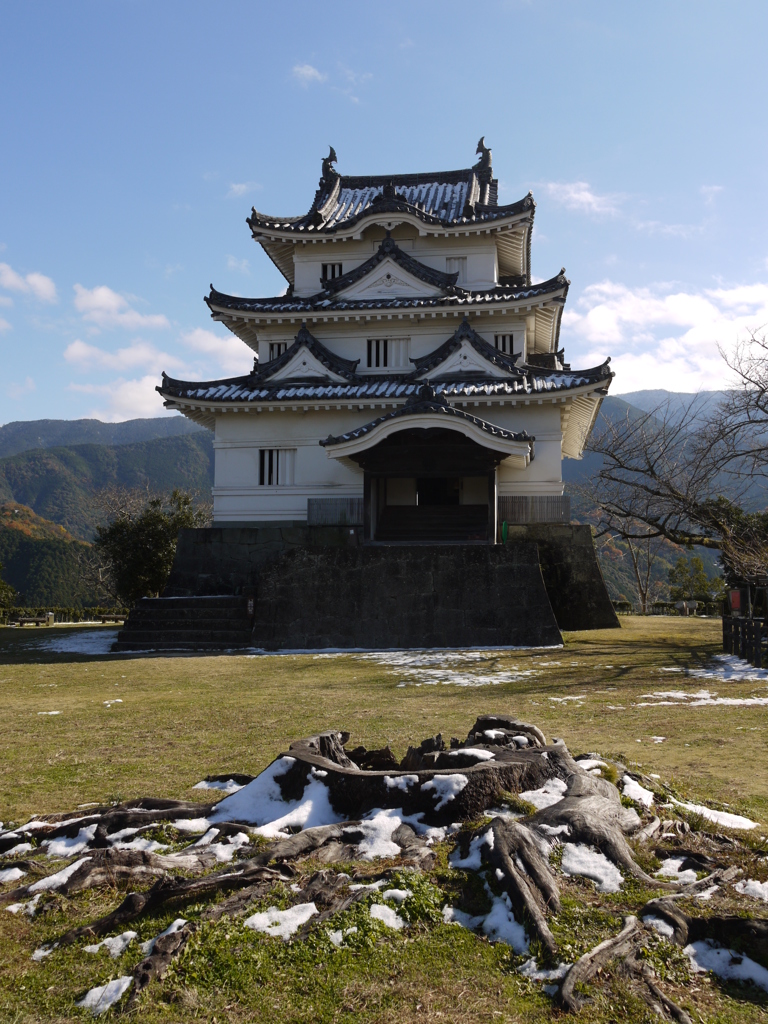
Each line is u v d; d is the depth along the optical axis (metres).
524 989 3.81
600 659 16.86
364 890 4.58
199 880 4.72
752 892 4.60
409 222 30.38
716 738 8.98
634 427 24.97
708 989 3.83
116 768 8.12
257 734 9.70
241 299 30.03
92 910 4.77
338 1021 3.62
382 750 7.10
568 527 25.42
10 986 3.99
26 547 83.88
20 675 16.47
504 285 34.22
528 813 5.42
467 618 20.30
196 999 3.81
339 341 30.20
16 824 6.31
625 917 4.28
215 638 21.28
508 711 10.96
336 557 21.08
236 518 28.39
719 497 22.61
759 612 17.44
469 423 22.75
